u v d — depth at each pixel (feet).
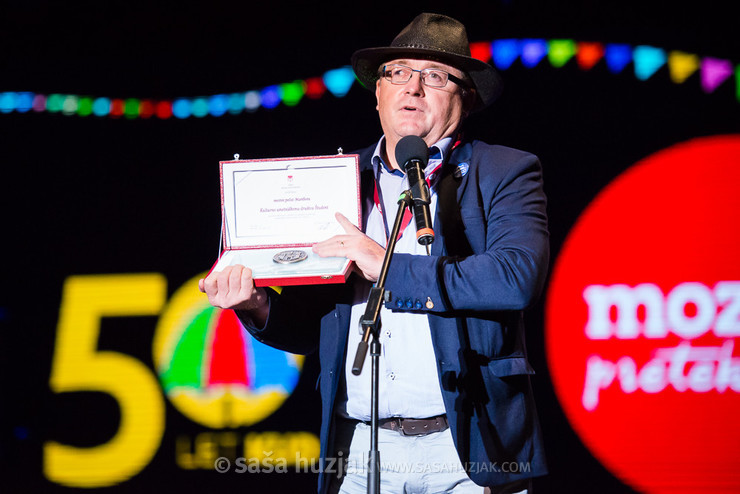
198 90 44.27
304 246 20.57
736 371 40.47
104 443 43.75
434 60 21.80
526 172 20.94
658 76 41.22
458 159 21.47
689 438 40.42
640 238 41.50
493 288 18.95
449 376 19.44
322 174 20.94
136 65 44.55
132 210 44.86
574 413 41.06
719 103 41.06
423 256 19.52
